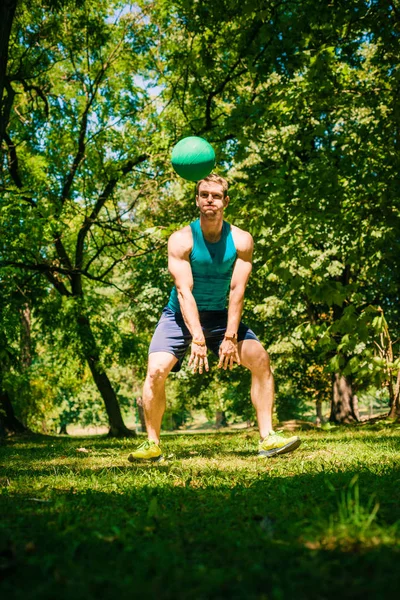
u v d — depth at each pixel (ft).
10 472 16.17
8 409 68.13
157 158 57.67
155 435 18.06
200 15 38.42
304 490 10.27
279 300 71.51
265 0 33.58
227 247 17.08
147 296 74.23
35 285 61.77
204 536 6.77
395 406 44.21
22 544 6.48
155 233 41.57
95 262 76.02
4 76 24.91
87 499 9.73
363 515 6.45
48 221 50.19
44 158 58.90
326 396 95.45
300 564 5.22
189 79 55.88
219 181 16.93
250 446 24.32
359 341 27.71
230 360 17.28
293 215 30.42
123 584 4.84
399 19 30.30
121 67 61.57
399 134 31.48
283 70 34.04
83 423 149.79
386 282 56.24
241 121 33.73
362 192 31.19
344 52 33.78
